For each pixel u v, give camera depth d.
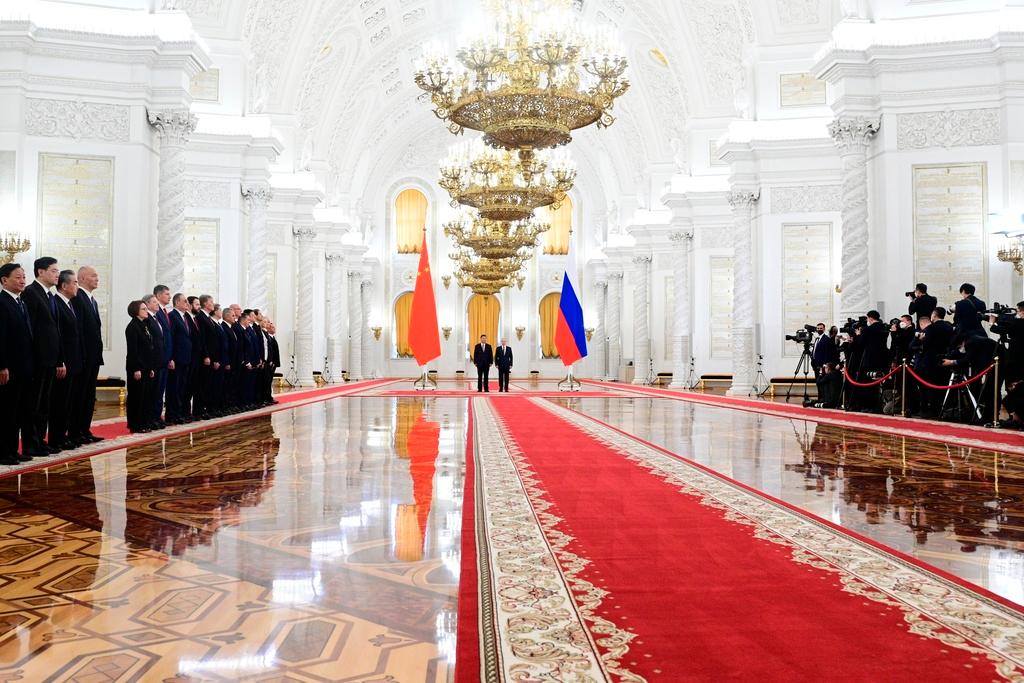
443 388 22.64
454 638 2.33
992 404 8.88
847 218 12.39
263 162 16.77
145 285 12.02
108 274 11.80
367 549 3.39
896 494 4.58
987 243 11.88
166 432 8.35
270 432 8.50
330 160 27.20
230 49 16.83
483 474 5.35
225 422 9.73
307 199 21.08
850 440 7.46
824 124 15.77
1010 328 8.20
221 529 3.78
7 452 5.92
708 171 20.52
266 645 2.27
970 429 8.34
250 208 16.86
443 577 2.97
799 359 15.80
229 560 3.21
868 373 10.98
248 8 16.94
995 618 2.42
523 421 9.94
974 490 4.70
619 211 30.55
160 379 8.64
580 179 35.38
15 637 2.33
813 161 15.87
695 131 20.59
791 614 2.46
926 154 12.08
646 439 7.67
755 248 16.30
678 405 13.54
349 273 30.95
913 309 10.16
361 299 33.88
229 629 2.41
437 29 26.03
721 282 20.19
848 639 2.24
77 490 4.83
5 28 11.19
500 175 15.05
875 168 12.41
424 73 11.05
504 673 2.01
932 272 12.05
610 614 2.46
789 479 5.12
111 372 11.83
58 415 6.65
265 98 17.52
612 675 2.00
